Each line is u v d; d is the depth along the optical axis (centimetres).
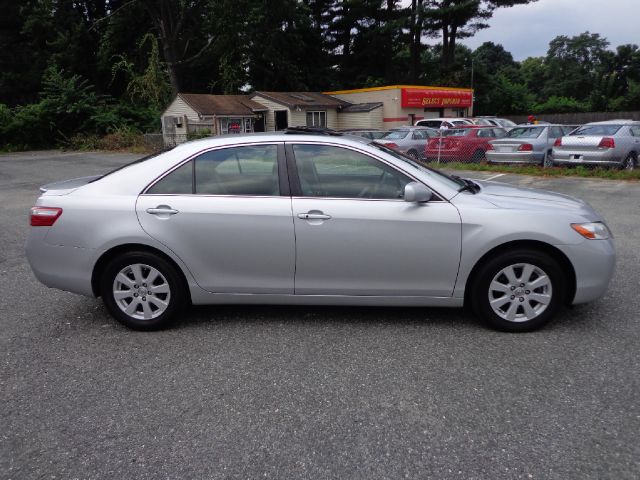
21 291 527
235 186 412
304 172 411
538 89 8900
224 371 353
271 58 3981
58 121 3128
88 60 4047
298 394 322
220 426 289
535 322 403
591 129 1361
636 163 1351
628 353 368
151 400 317
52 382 341
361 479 246
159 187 416
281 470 253
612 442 269
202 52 3784
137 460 262
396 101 3306
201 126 2870
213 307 478
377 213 396
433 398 314
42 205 420
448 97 3559
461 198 404
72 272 417
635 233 732
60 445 275
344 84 4897
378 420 293
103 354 382
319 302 417
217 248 407
